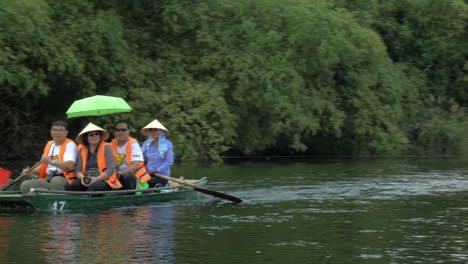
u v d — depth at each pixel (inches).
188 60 750.5
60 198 361.7
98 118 671.8
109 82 698.8
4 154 667.4
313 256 254.4
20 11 582.6
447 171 586.6
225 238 286.8
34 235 291.9
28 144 667.4
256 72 707.4
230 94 742.5
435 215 346.6
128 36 728.3
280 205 383.6
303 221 329.4
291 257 252.7
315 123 742.5
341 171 586.6
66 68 627.2
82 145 385.7
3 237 287.3
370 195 425.1
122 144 404.2
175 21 713.0
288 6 740.0
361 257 252.8
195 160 712.4
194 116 686.5
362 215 347.3
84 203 367.9
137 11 748.6
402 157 785.6
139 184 406.6
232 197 393.7
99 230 304.3
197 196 429.1
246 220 332.2
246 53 718.5
